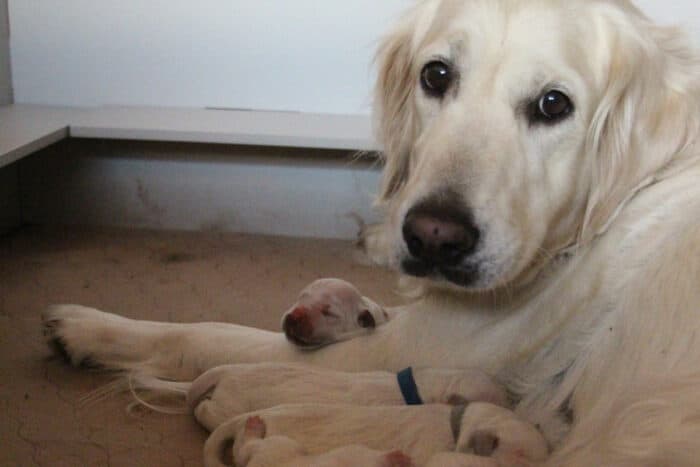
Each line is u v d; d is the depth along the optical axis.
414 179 0.76
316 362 0.86
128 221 1.32
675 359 0.72
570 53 0.77
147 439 0.82
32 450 0.79
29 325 0.99
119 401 0.87
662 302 0.75
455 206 0.73
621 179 0.80
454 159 0.74
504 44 0.76
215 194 1.30
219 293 1.10
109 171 1.30
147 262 1.18
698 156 0.81
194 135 1.20
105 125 1.21
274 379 0.81
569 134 0.78
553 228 0.80
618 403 0.72
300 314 0.86
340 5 1.29
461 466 0.69
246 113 1.31
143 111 1.31
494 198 0.74
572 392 0.80
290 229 1.31
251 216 1.31
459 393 0.79
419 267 0.75
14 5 1.32
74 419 0.84
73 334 0.90
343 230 1.31
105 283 1.11
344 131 1.22
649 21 0.83
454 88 0.78
